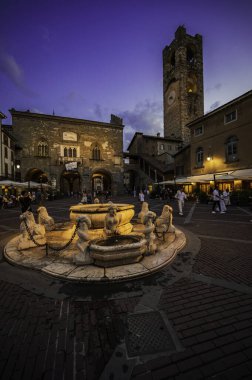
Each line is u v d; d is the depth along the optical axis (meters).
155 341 2.12
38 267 3.92
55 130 32.78
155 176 33.81
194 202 20.34
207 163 22.23
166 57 48.09
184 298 2.93
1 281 3.54
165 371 1.79
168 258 4.21
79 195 33.50
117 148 37.22
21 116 30.73
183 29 42.78
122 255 3.81
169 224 6.40
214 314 2.55
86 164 34.62
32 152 31.05
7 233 7.35
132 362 1.88
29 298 2.99
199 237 6.27
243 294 3.00
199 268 3.94
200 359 1.91
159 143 39.88
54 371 1.80
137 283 3.38
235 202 16.25
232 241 5.76
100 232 5.90
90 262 3.97
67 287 3.29
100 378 1.72
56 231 7.10
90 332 2.27
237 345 2.06
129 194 39.12
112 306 2.77
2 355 1.98
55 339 2.17
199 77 44.31
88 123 35.03
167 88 47.28
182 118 41.38
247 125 17.48
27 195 8.97
